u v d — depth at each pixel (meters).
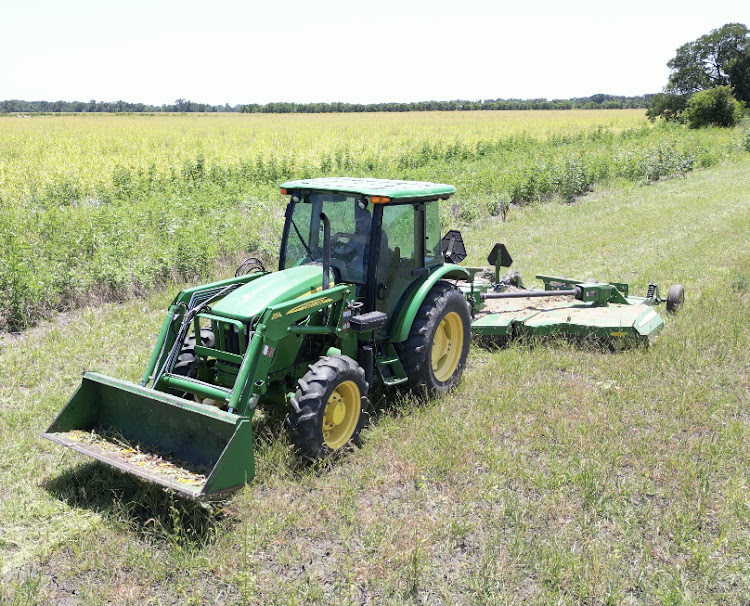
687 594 3.93
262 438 5.49
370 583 4.04
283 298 5.27
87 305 9.41
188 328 5.61
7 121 72.88
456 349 6.93
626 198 19.83
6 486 4.99
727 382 6.81
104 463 5.09
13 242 9.92
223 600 3.90
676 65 63.72
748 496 4.82
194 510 4.60
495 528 4.55
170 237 11.86
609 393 6.66
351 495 4.88
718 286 10.12
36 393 6.56
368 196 5.66
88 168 22.27
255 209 14.96
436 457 5.39
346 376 5.26
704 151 29.00
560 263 12.05
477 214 16.58
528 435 5.82
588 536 4.46
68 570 4.10
